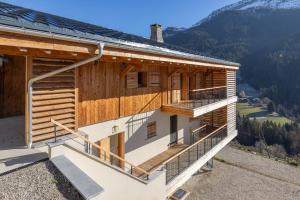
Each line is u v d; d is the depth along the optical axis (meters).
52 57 6.18
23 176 4.58
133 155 10.61
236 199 14.08
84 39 5.27
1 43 3.97
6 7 7.57
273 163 22.23
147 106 11.35
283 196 15.18
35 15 7.55
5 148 5.66
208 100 14.62
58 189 4.44
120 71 9.54
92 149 8.35
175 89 13.82
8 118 9.05
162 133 12.80
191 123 16.17
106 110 8.88
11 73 9.51
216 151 14.17
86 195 4.23
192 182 15.92
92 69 8.20
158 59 8.28
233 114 18.08
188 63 10.38
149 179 7.88
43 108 6.09
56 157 5.20
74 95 6.92
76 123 7.02
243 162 21.52
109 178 6.31
